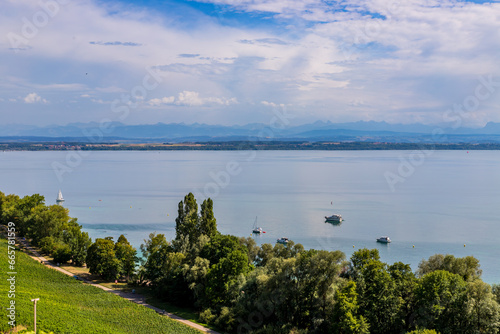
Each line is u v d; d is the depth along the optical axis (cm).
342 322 7156
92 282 12006
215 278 9488
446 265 8762
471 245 16562
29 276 11056
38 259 14075
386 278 7794
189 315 9544
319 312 8206
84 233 13975
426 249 16175
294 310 8406
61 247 14112
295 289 8475
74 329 7294
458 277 7525
